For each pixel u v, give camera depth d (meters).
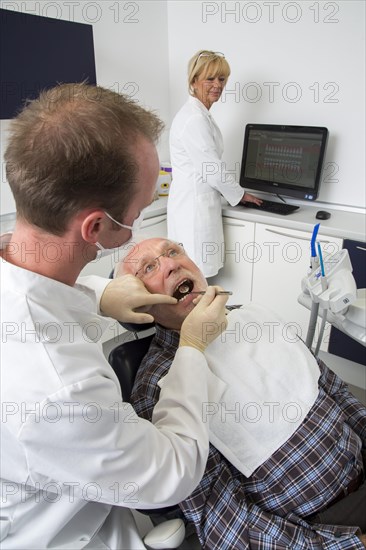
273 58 2.32
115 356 1.12
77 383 0.56
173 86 2.85
